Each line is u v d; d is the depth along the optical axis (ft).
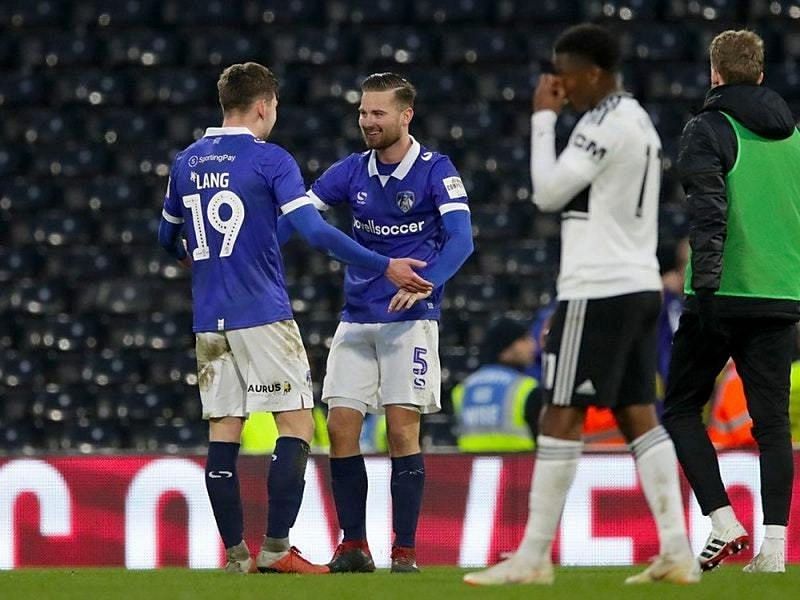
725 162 69.67
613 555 89.81
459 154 164.96
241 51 172.55
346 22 175.22
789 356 70.95
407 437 74.33
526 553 58.39
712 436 95.20
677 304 105.60
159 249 160.86
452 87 169.27
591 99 57.82
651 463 58.13
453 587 58.03
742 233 69.82
